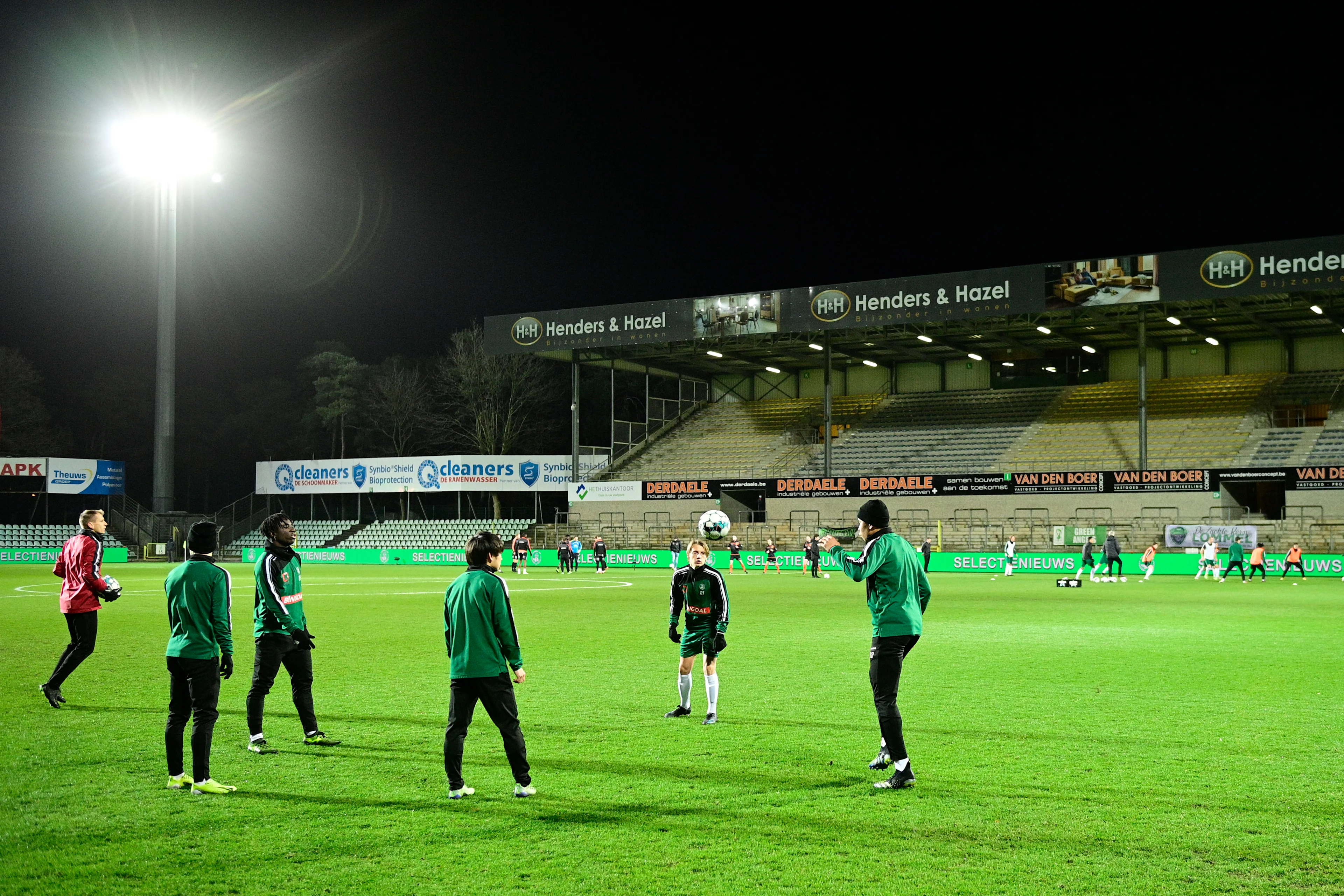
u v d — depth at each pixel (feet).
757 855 18.95
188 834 20.36
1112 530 149.18
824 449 187.62
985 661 45.70
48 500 214.28
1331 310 150.10
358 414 236.22
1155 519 148.05
